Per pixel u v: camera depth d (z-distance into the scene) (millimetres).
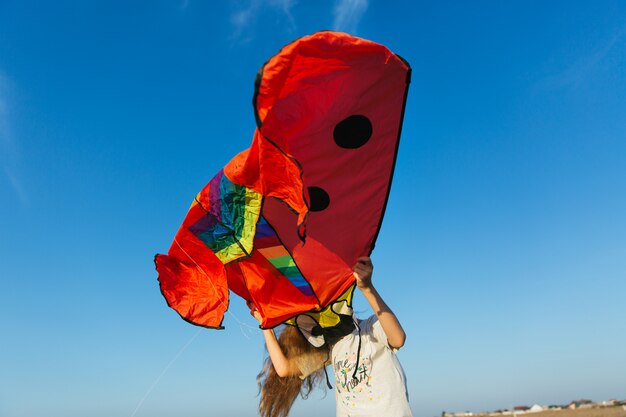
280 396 3615
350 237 3307
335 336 3236
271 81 2533
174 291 3734
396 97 2926
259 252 3484
